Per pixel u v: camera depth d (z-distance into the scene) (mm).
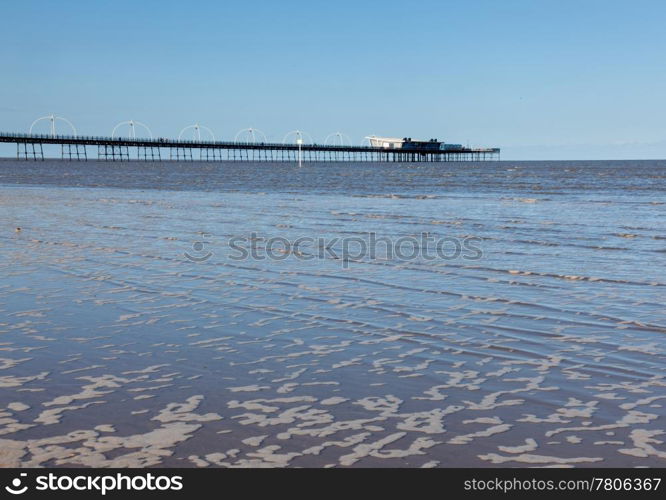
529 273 11656
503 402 5574
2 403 5555
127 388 5906
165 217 22719
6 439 4883
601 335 7570
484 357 6820
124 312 8758
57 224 20141
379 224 20484
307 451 4707
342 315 8617
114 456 4633
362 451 4707
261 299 9578
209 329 7914
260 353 6969
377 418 5258
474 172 96188
